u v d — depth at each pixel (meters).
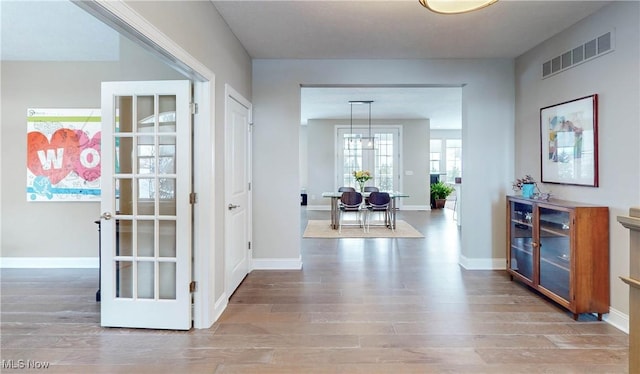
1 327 2.57
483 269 4.09
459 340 2.38
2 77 4.04
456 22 3.03
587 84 2.89
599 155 2.75
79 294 3.25
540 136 3.53
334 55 3.89
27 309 2.91
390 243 5.52
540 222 3.15
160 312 2.55
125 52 2.99
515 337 2.43
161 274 2.60
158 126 2.56
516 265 3.67
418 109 8.08
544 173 3.46
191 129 2.56
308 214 9.04
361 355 2.19
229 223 3.13
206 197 2.58
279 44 3.55
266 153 4.08
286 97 4.06
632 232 0.95
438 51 3.76
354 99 6.91
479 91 4.04
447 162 12.02
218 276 2.82
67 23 3.41
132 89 2.53
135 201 2.56
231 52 3.20
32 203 4.10
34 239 4.11
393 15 2.91
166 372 2.01
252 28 3.15
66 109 4.05
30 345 2.32
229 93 3.12
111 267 2.56
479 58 4.00
